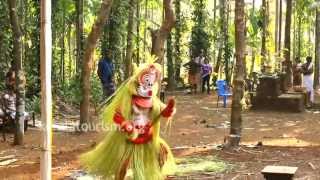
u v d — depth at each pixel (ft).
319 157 27.20
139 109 19.39
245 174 23.70
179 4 83.82
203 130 40.98
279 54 75.72
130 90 19.36
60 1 59.00
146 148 19.61
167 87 80.59
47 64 15.17
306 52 117.29
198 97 69.97
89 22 71.15
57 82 57.77
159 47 35.12
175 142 34.53
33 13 56.29
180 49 87.20
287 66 65.26
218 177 23.30
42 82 15.24
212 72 85.66
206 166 24.95
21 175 25.03
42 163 15.47
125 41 69.05
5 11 49.03
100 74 49.55
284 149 29.63
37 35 54.24
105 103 21.57
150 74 19.51
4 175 25.04
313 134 38.37
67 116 50.14
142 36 93.97
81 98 38.88
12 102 38.34
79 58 55.98
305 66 58.65
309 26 116.37
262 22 78.28
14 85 37.45
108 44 62.49
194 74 76.28
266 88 53.31
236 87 29.66
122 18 62.59
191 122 45.85
